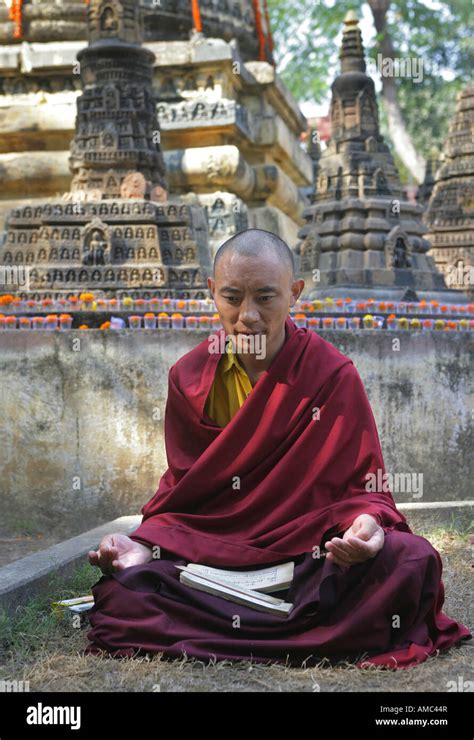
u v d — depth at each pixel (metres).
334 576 3.66
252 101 13.99
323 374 4.08
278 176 13.84
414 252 11.17
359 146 11.25
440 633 3.89
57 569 4.90
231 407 4.25
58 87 13.30
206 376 4.22
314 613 3.65
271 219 13.83
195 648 3.63
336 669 3.59
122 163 10.11
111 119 10.24
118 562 3.93
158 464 7.22
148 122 10.44
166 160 12.65
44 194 13.23
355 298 10.17
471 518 6.35
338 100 11.42
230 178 12.60
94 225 9.43
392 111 28.48
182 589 3.79
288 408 4.03
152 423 7.23
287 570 3.85
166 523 4.13
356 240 10.73
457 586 4.95
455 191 14.59
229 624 3.71
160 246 9.59
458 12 32.81
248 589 3.80
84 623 4.31
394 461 7.61
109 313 7.94
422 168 27.70
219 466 4.08
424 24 33.22
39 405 7.21
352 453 4.05
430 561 3.77
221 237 12.16
